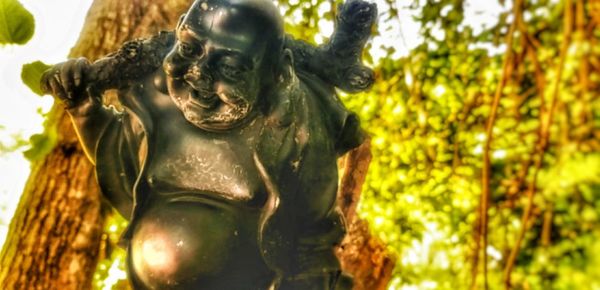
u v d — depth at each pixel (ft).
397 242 18.02
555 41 15.79
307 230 3.30
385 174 18.02
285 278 3.24
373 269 11.23
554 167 16.80
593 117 16.40
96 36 9.23
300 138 3.13
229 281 3.07
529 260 18.37
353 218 11.32
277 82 3.07
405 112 17.78
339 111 3.35
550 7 15.98
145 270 3.05
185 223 3.03
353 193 10.56
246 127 3.10
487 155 11.94
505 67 11.69
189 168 3.08
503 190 17.84
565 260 18.25
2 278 9.45
